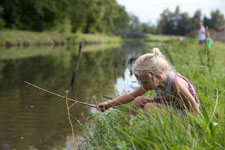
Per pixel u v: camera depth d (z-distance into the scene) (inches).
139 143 81.0
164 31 3725.4
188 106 97.8
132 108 106.3
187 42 488.1
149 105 99.6
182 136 82.7
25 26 1350.9
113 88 229.8
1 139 117.1
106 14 2204.7
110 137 100.0
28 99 187.5
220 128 90.5
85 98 195.5
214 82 177.9
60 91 221.1
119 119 117.0
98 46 1189.1
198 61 259.3
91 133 119.8
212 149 79.2
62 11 1547.7
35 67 391.5
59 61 488.1
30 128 131.6
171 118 88.2
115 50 866.1
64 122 140.3
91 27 2021.4
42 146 110.7
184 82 99.7
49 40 1183.6
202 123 89.0
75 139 118.3
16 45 970.7
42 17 1432.1
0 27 1116.5
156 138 81.6
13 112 156.0
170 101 99.2
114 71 349.4
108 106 116.8
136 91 114.7
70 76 310.8
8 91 213.8
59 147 109.8
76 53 705.0
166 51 238.2
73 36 1395.2
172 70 103.0
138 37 2773.1
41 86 243.0
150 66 94.9
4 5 1295.5
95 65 430.0
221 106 120.8
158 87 101.9
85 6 1786.4
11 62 449.7
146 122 91.3
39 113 155.2
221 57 448.1
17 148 109.3
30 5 1365.7
